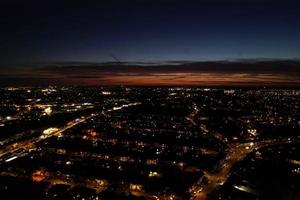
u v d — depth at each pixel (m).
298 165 192.25
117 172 176.12
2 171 181.00
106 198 144.62
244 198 146.12
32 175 174.88
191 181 163.88
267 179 168.12
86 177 170.50
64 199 144.50
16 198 146.25
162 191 153.38
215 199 145.75
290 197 148.50
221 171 185.50
